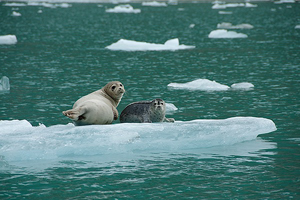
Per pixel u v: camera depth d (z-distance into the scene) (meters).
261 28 69.75
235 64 34.28
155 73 30.08
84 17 92.31
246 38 56.03
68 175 10.58
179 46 46.62
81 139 12.47
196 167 11.23
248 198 9.20
